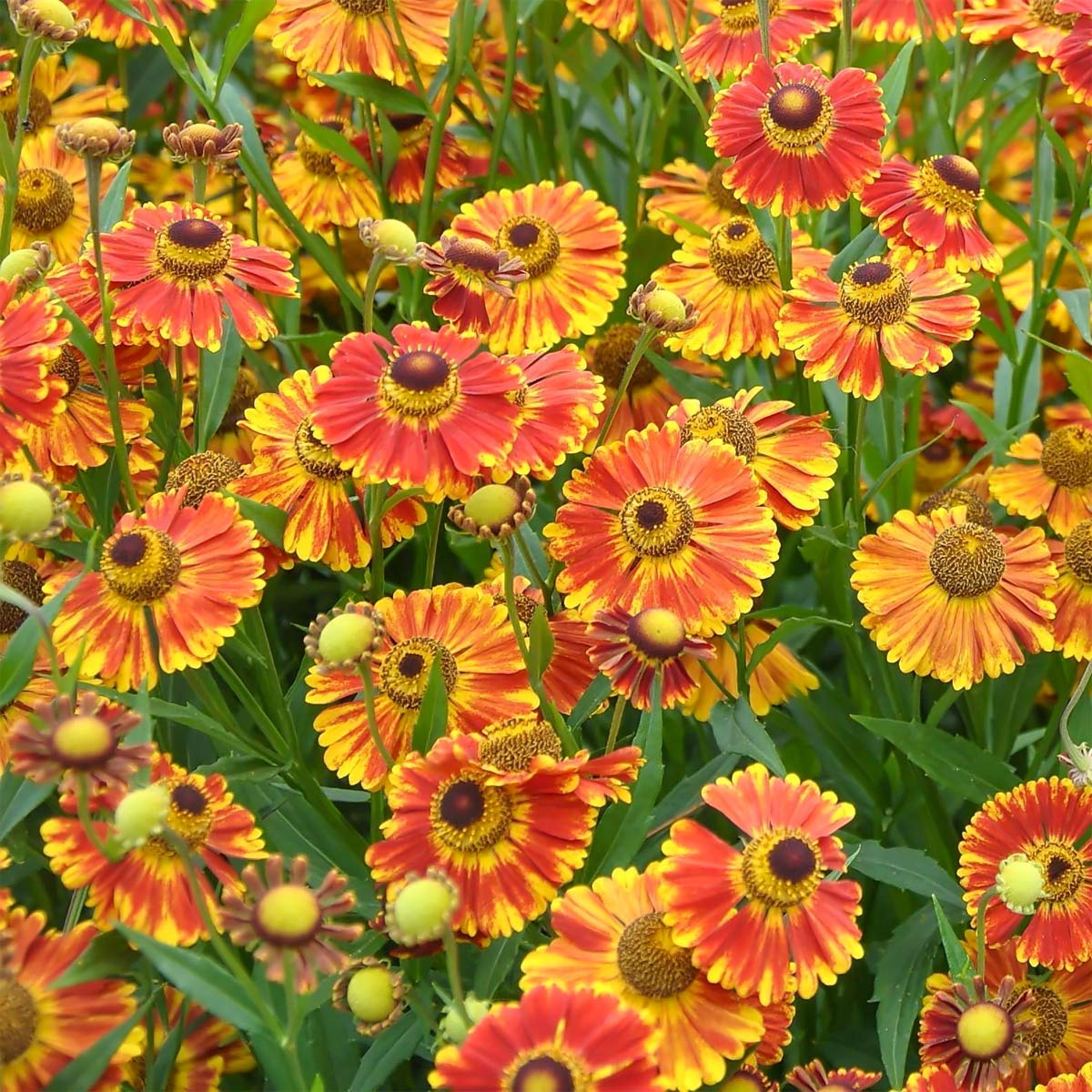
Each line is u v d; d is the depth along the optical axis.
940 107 0.97
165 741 0.86
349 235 1.03
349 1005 0.75
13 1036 0.73
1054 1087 0.77
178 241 0.84
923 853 0.83
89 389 0.85
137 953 0.75
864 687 0.90
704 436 0.86
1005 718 0.89
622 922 0.76
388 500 0.82
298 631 0.97
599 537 0.83
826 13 0.96
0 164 0.93
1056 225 1.08
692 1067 0.75
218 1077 0.81
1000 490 0.92
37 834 0.84
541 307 0.91
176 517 0.82
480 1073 0.71
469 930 0.76
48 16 0.84
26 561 0.86
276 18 0.97
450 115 0.99
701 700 0.85
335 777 0.87
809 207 0.88
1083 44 0.91
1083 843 0.81
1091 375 0.89
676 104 1.02
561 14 1.01
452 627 0.82
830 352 0.87
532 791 0.77
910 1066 0.86
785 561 0.92
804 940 0.75
